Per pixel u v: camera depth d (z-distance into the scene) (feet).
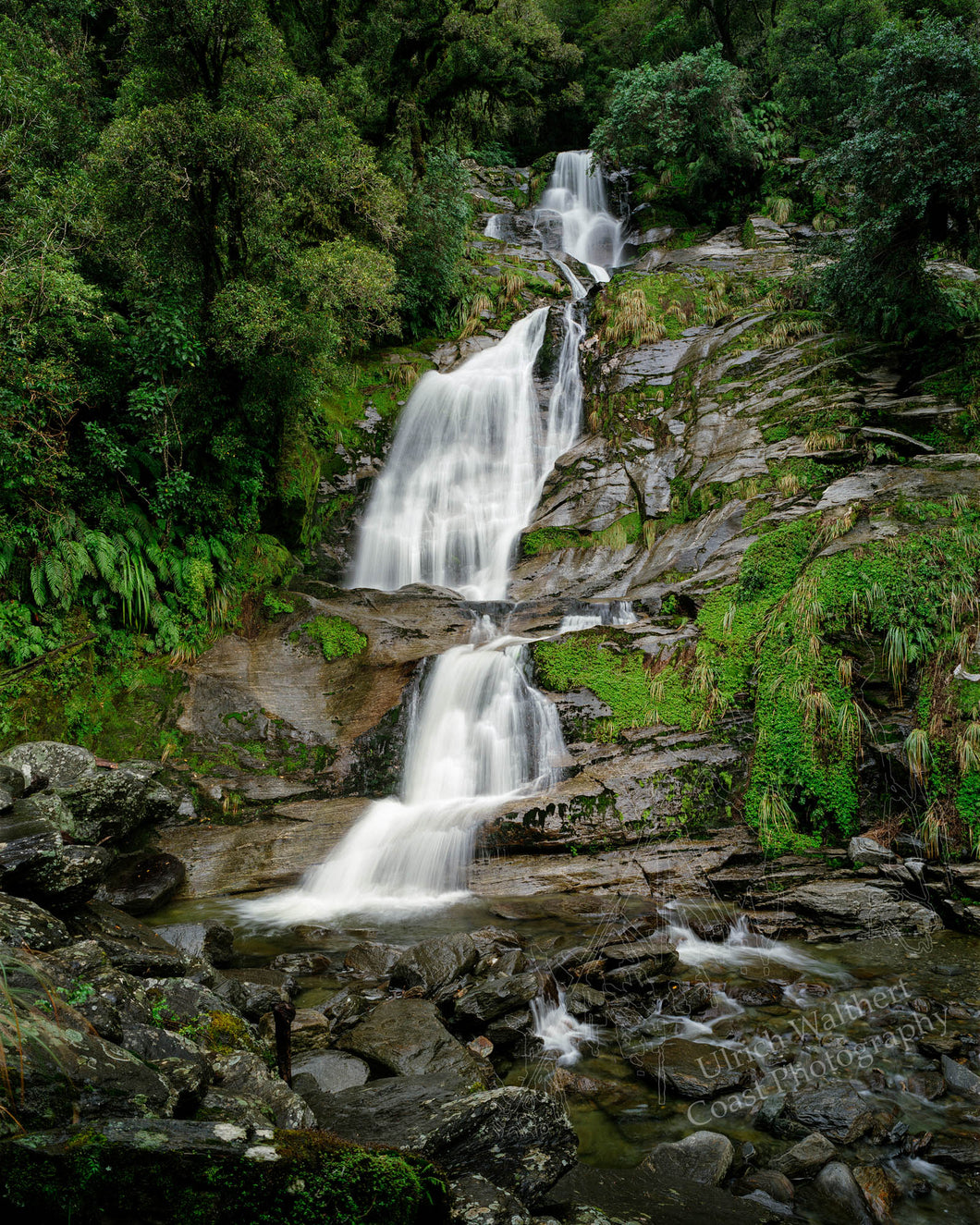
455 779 32.48
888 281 45.37
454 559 52.13
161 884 25.70
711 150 77.56
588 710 31.48
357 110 63.82
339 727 34.58
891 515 33.35
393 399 57.41
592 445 53.62
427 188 65.72
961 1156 12.96
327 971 20.49
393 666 36.45
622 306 61.52
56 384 33.55
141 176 35.32
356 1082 14.28
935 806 26.11
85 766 26.00
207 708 34.76
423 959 19.62
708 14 100.68
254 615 40.34
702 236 78.13
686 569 40.91
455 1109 11.11
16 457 32.60
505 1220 8.93
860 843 26.04
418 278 63.46
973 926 22.34
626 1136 13.75
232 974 19.16
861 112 45.47
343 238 50.08
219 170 36.99
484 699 33.19
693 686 31.19
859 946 21.93
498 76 74.79
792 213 74.49
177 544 39.96
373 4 67.51
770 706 29.35
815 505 38.45
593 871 26.27
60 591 33.14
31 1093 7.77
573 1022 17.89
